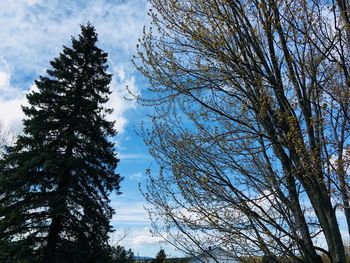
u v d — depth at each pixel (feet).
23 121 74.43
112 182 77.30
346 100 18.67
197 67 20.88
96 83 80.74
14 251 65.62
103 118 81.20
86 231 71.36
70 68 80.43
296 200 19.72
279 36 19.48
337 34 18.38
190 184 19.54
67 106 77.20
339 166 17.40
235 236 19.27
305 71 19.70
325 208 18.16
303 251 18.76
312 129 18.86
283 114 18.98
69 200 68.59
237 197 19.33
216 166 20.18
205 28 20.30
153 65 21.26
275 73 19.71
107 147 78.43
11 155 71.51
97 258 70.23
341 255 17.53
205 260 19.40
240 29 20.11
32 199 68.23
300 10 18.81
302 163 18.03
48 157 68.80
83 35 84.74
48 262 67.05
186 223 19.63
